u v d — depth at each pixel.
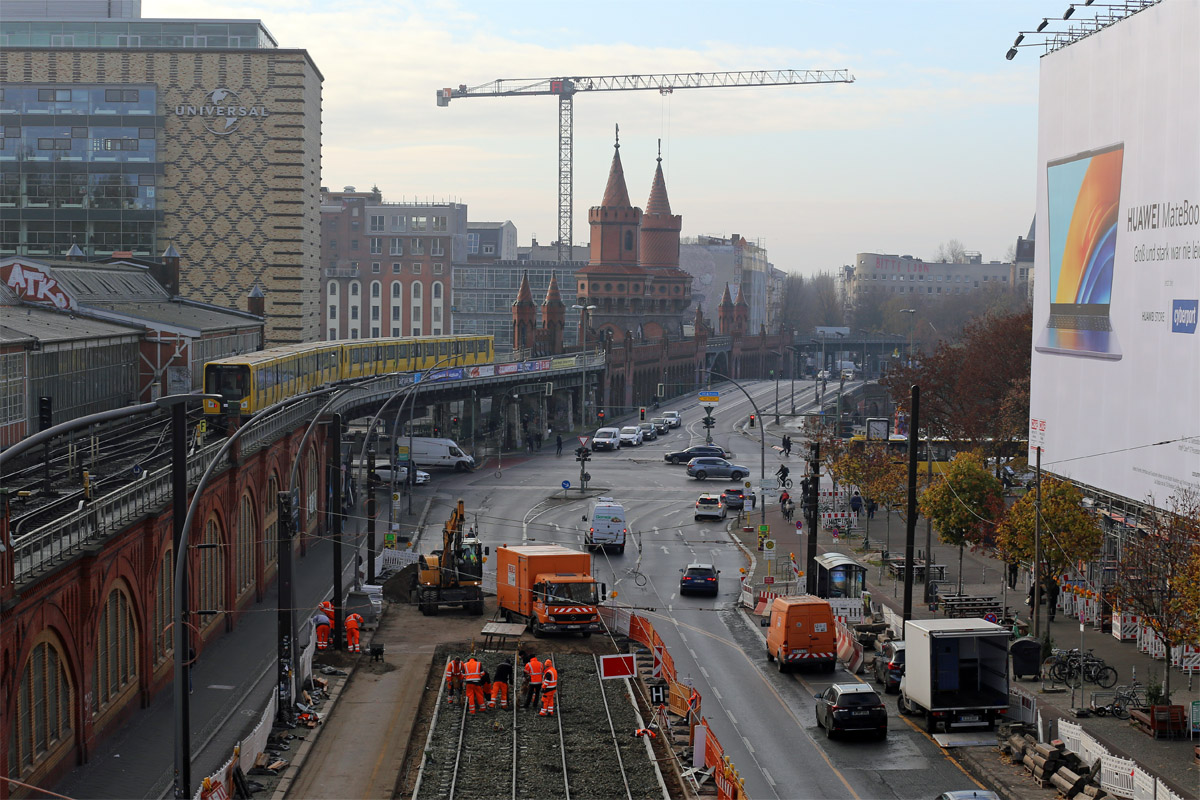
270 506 62.28
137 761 34.31
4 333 53.03
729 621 55.91
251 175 126.75
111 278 85.50
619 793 32.41
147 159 126.81
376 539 75.44
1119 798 31.55
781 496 88.44
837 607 54.53
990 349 93.69
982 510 59.91
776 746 37.00
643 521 85.62
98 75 126.19
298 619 54.22
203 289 127.88
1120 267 54.00
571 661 48.19
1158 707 37.75
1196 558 39.59
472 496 95.00
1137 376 52.28
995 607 55.34
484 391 124.69
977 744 37.06
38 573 30.25
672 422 147.62
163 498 41.75
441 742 37.25
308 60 128.88
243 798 31.48
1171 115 49.41
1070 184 59.78
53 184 127.19
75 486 41.97
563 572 53.00
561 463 116.25
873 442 85.69
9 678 27.98
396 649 49.88
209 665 45.25
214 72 126.00
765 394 191.25
